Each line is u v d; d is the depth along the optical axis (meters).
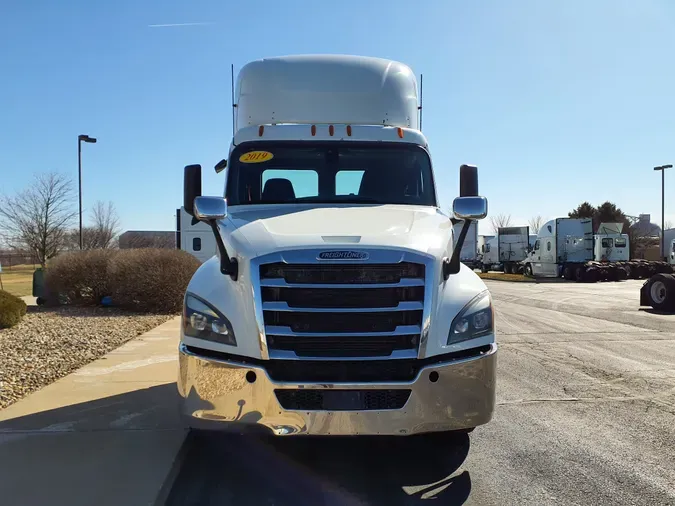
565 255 33.66
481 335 3.78
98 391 5.97
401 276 3.63
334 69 5.79
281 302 3.57
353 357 3.53
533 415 5.50
